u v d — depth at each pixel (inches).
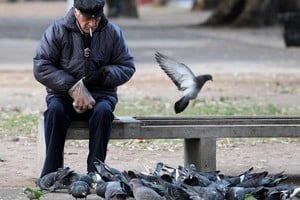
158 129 421.1
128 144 557.3
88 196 380.5
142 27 2101.4
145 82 954.1
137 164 483.8
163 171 412.5
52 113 403.2
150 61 1211.9
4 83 935.7
